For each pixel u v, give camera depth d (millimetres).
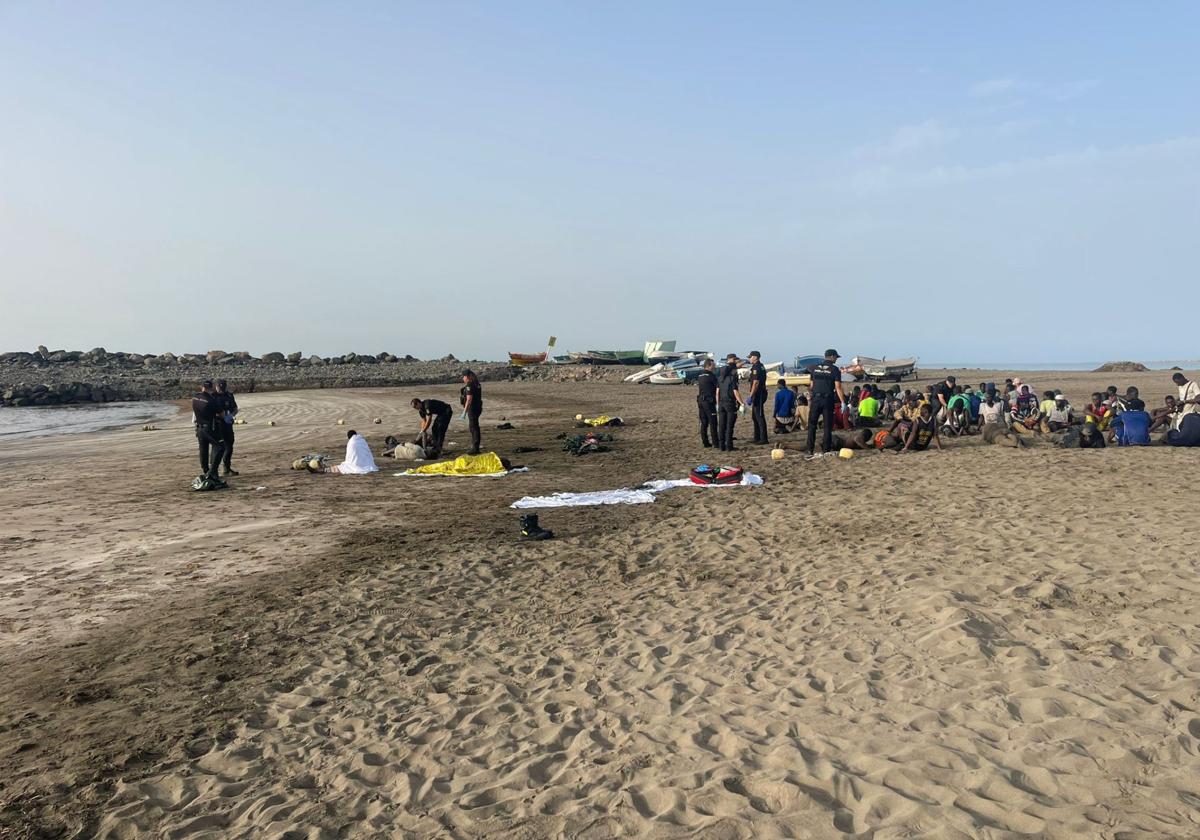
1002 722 4352
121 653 6371
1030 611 6086
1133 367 64438
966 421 19625
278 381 74500
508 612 7160
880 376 48344
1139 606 5977
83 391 63250
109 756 4617
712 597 7238
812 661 5500
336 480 16094
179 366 101438
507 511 12102
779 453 16406
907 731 4344
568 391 54688
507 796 4023
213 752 4648
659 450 19453
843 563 7992
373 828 3797
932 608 6309
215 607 7562
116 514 12578
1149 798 3484
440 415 19609
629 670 5648
